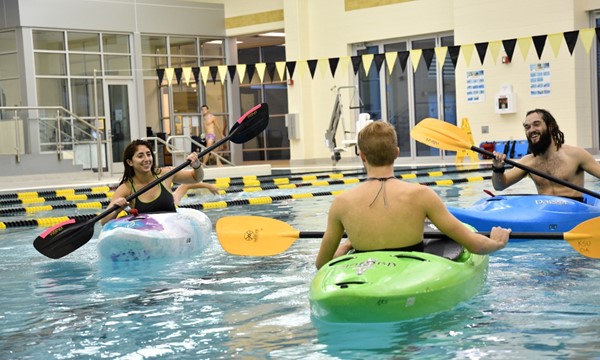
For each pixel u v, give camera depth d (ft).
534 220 22.58
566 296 15.47
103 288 18.30
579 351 11.77
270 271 19.61
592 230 16.56
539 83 62.95
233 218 18.26
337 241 15.53
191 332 13.87
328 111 76.48
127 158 24.07
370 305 13.30
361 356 11.87
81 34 72.54
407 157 73.05
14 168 60.39
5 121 62.54
